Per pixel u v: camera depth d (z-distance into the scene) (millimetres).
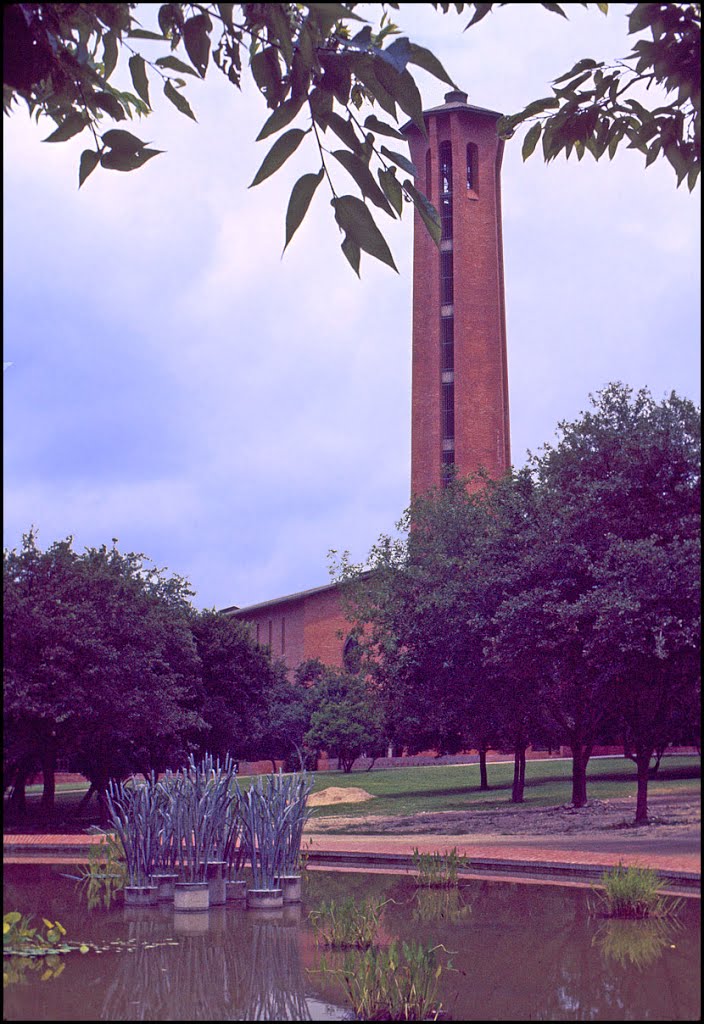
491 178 75375
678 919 10648
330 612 82812
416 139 76125
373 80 5000
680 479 23750
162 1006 6938
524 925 10391
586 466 25016
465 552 30453
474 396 72438
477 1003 6930
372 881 15109
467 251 73750
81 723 32375
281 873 12383
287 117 4891
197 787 12453
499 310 74750
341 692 68625
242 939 9812
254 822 12312
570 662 26172
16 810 36969
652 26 5418
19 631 30109
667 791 34281
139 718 33438
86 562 32781
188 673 44938
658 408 24375
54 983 7766
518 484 28375
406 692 32688
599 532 24688
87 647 30750
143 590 35156
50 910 11977
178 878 12625
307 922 10898
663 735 26797
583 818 26781
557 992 7238
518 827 25953
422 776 55094
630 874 11453
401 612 31391
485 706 30609
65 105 5715
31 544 32125
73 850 22328
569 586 25031
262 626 92500
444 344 74938
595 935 9703
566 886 13812
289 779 12812
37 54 5230
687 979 7605
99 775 35219
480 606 27969
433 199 75000
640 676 24656
